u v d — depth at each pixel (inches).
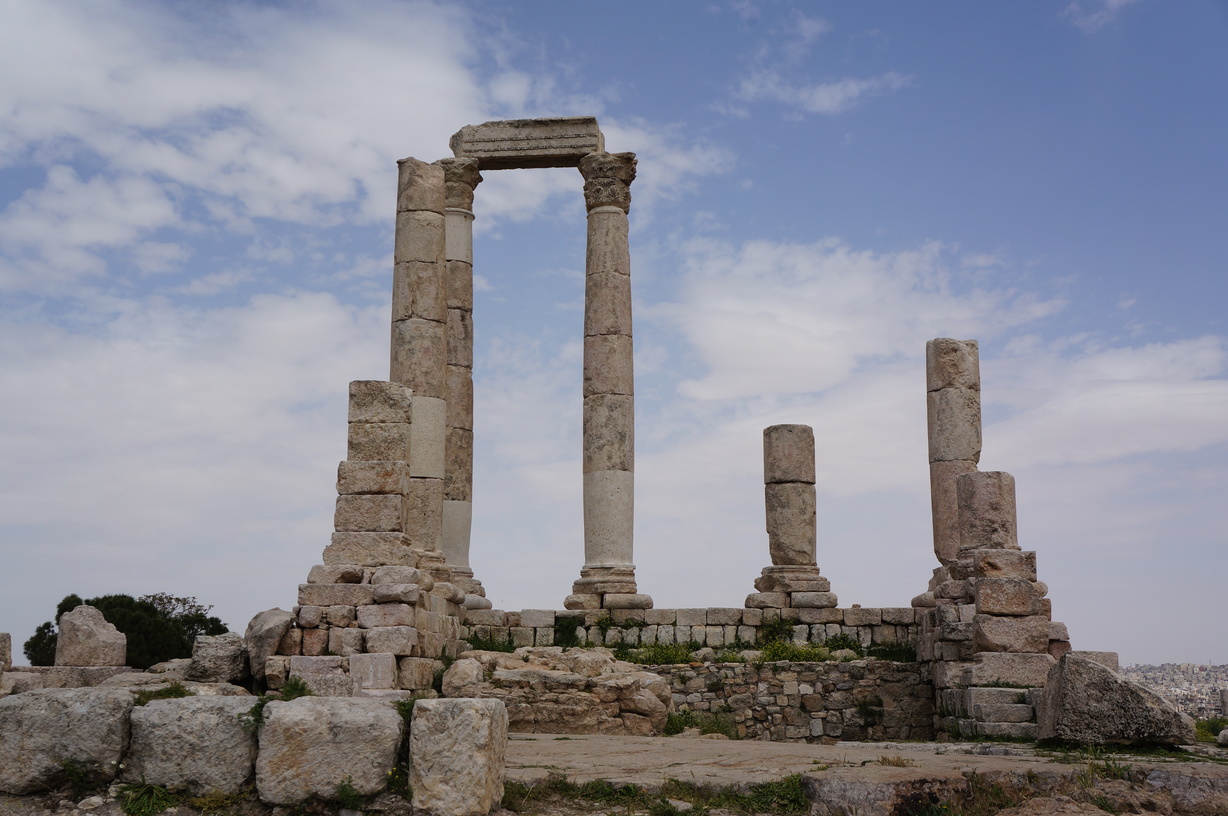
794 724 904.3
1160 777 471.8
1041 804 441.7
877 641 1018.7
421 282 984.9
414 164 1007.0
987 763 491.8
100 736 407.5
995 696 735.1
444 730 398.0
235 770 407.8
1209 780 462.3
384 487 781.9
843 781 429.7
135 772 410.0
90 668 804.0
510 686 756.6
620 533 1085.8
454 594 926.4
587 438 1107.3
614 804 424.5
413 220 994.7
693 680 921.5
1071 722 597.0
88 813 400.5
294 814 401.7
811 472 1088.2
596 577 1070.4
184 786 407.8
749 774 454.6
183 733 408.8
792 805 431.5
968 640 822.5
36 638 1662.2
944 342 1047.0
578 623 1042.7
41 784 406.3
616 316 1121.4
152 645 1590.8
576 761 502.3
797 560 1067.9
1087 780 464.4
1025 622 761.0
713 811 424.2
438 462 964.6
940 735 780.6
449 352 1141.7
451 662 836.6
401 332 978.1
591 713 748.0
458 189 1175.0
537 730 743.7
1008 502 841.5
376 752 403.5
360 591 750.5
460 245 1168.8
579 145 1171.3
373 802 402.9
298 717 404.5
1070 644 834.8
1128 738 584.4
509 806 417.4
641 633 1039.0
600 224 1143.0
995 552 788.0
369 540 772.6
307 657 719.7
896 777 436.5
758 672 920.9
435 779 394.6
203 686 673.0
